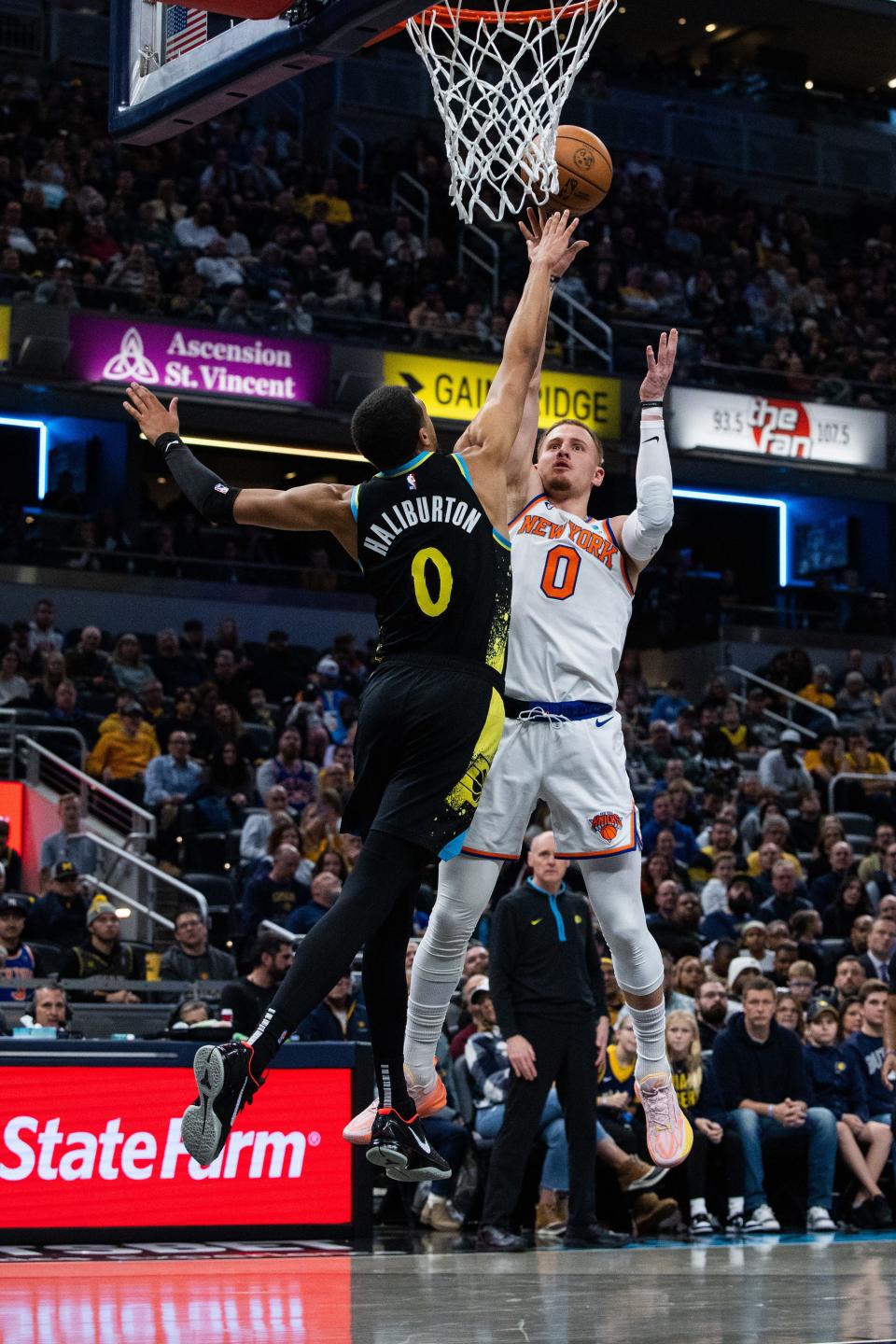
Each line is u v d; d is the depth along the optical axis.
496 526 4.09
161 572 21.83
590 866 4.79
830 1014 10.63
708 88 31.25
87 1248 7.77
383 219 25.30
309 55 5.68
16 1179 7.82
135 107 6.56
